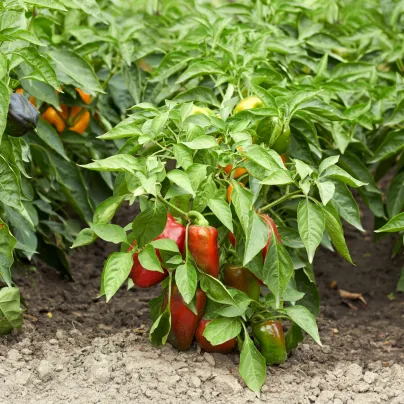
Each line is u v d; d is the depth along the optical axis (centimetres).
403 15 766
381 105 644
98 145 665
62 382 475
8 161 477
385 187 851
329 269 726
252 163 475
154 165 455
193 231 469
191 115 488
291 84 584
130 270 470
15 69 578
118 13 742
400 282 616
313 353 542
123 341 526
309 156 555
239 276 498
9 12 500
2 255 478
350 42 726
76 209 620
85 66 576
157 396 459
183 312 490
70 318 590
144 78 684
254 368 472
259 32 668
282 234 530
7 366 488
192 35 667
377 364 525
